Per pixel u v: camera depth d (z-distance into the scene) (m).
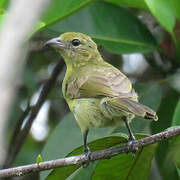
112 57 14.82
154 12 9.70
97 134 9.80
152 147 7.75
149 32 11.62
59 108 14.50
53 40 11.15
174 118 8.46
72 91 9.14
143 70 14.66
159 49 11.63
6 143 13.27
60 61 12.23
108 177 8.09
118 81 8.57
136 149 7.29
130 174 8.10
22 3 2.48
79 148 7.55
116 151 7.36
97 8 11.37
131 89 8.41
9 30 2.46
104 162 7.81
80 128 9.40
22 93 14.11
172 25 10.11
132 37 11.43
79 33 11.09
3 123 2.40
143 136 7.71
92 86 8.50
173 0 10.04
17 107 13.76
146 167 8.00
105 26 11.32
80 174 9.09
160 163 10.62
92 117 8.37
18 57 2.50
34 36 14.29
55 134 9.71
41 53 15.02
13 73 2.45
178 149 7.36
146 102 10.84
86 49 10.98
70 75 10.41
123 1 11.23
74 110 9.01
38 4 2.50
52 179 7.73
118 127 9.96
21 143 12.03
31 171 7.11
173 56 11.83
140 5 11.12
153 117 6.83
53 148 9.48
